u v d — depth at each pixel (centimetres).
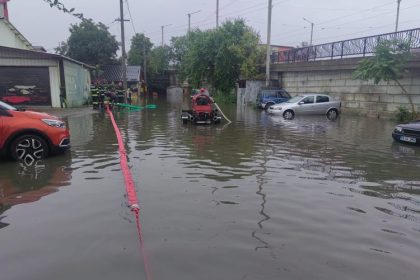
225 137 1266
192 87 5350
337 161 891
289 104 2202
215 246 403
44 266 354
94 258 371
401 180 718
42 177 679
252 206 539
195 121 1677
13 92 2195
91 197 562
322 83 2648
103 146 1027
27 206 522
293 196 593
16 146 809
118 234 429
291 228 460
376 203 571
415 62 1816
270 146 1091
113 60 5303
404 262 378
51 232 433
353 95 2347
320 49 2612
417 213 530
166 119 1892
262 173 745
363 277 345
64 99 2261
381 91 2127
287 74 3111
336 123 1823
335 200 579
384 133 1443
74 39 4859
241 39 3616
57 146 848
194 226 457
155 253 383
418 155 988
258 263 367
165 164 809
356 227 470
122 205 528
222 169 771
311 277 342
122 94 3120
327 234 445
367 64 1888
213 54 3753
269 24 2970
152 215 492
